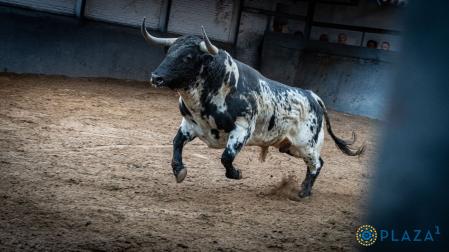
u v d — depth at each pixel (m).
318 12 29.95
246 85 8.45
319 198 10.05
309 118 9.66
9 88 18.25
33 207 6.98
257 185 10.46
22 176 8.57
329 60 27.66
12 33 21.05
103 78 24.05
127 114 17.20
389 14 27.66
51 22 22.16
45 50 22.06
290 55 28.81
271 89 8.97
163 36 26.62
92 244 5.82
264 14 29.31
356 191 11.10
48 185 8.26
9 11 20.94
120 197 8.16
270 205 8.95
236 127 8.40
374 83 25.81
